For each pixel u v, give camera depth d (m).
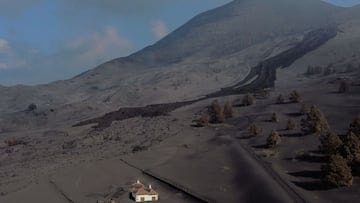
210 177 111.12
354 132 114.19
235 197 97.50
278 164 114.12
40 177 123.56
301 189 96.75
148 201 99.94
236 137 144.50
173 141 147.88
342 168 95.94
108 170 123.31
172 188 107.31
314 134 133.75
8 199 108.62
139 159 131.00
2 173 137.00
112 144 155.12
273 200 91.81
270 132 142.50
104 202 101.00
